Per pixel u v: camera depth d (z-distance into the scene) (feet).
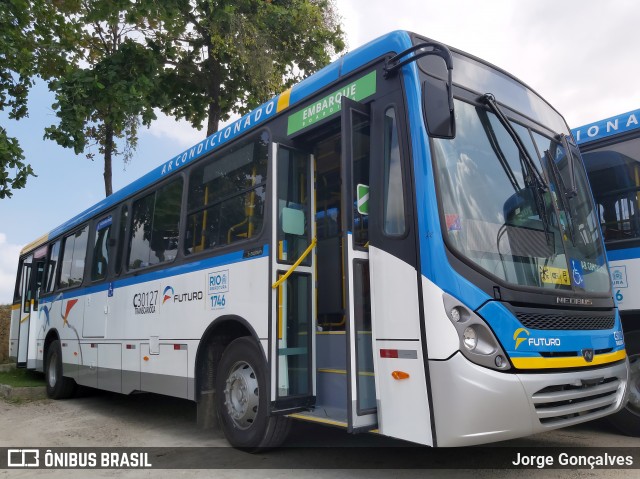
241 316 17.17
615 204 18.43
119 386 24.61
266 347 15.89
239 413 17.29
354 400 12.57
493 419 11.19
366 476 14.33
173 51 42.80
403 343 12.30
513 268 12.76
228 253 18.21
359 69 14.67
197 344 19.22
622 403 13.92
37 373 42.04
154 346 22.03
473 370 11.25
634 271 17.44
